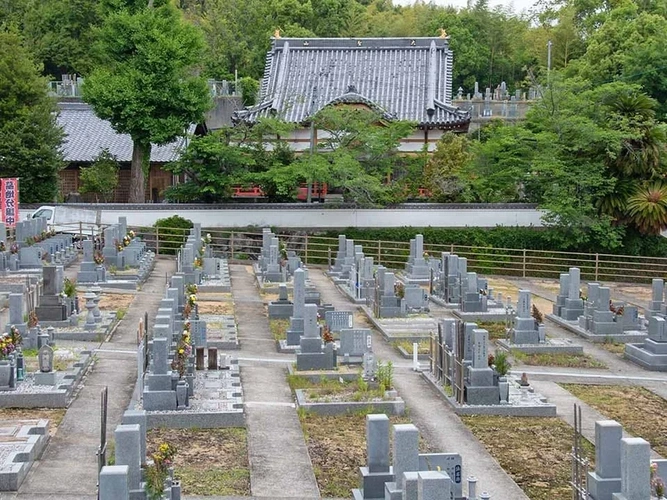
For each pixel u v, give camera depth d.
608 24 63.59
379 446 16.28
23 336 25.66
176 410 20.59
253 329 31.11
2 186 44.81
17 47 49.72
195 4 85.81
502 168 48.94
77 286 36.47
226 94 67.94
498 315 34.47
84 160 56.19
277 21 77.94
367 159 49.84
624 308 32.78
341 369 25.19
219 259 44.47
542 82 50.44
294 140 54.69
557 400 23.98
